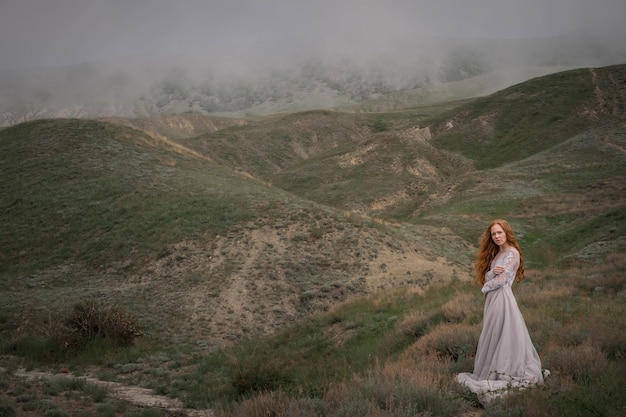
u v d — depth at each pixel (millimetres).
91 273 26188
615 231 31594
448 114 107500
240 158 114438
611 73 101562
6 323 20047
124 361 15609
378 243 28719
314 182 79188
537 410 4656
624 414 4469
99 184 36156
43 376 12430
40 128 47938
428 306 15797
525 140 86875
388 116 162500
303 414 5527
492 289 5883
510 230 6121
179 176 38250
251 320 20672
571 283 16219
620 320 8438
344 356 11859
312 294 22688
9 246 29625
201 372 13492
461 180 64062
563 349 6629
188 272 24922
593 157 60438
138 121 183250
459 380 6008
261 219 29875
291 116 151750
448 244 34875
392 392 5414
